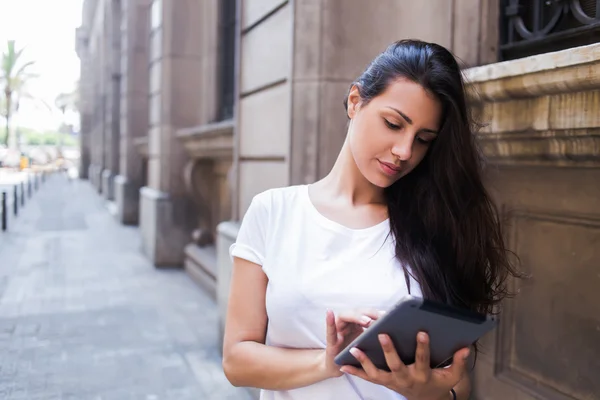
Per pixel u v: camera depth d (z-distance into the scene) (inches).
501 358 104.7
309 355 53.2
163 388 174.1
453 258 57.2
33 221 591.5
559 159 84.7
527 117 83.4
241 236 59.6
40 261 375.2
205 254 317.1
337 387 54.1
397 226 56.6
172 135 353.1
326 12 135.1
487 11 109.2
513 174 100.4
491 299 60.7
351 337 49.9
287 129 149.0
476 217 57.1
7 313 252.7
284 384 54.1
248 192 188.2
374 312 47.8
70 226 557.9
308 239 56.7
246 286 58.4
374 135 52.8
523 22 106.1
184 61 350.9
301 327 54.4
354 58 136.6
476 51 109.9
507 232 101.8
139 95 562.6
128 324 239.3
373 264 55.2
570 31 92.5
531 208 96.8
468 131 54.8
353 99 58.1
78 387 173.6
